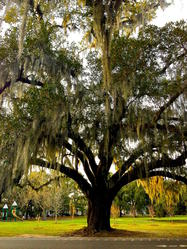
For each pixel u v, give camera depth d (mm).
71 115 10531
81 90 10383
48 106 9641
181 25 10039
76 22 10859
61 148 11086
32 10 9750
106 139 10172
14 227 16672
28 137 9562
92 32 9727
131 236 10625
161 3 7430
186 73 10000
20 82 10469
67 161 12430
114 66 9891
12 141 10062
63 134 10320
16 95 10734
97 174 12281
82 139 11273
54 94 9656
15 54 9453
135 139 10719
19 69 9703
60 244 7895
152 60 10328
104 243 8125
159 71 10477
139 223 21359
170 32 10070
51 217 43781
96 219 12023
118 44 9828
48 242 8453
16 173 9812
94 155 12359
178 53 10320
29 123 10273
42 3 9477
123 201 34531
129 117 10195
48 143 10273
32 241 8742
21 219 30172
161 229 14406
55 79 9969
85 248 6941
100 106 10398
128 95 9797
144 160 10469
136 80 9883
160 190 15367
